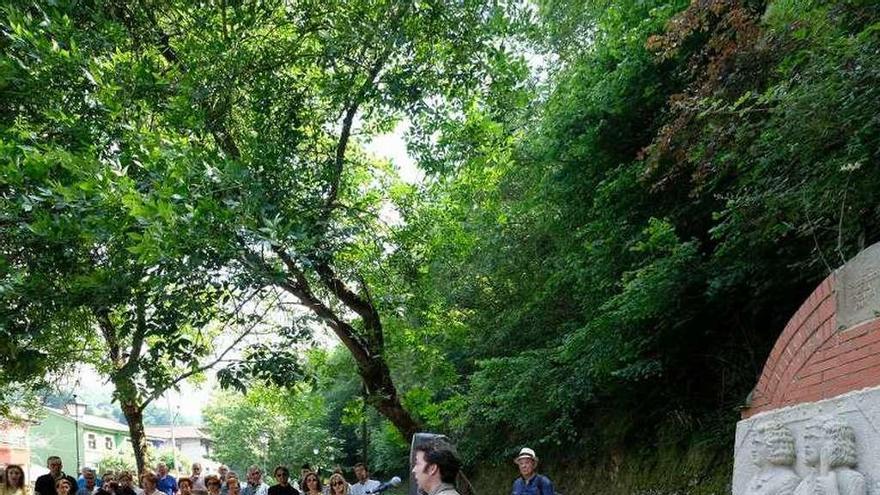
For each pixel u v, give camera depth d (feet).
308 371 45.68
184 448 240.73
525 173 58.18
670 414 46.62
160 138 31.71
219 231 29.60
